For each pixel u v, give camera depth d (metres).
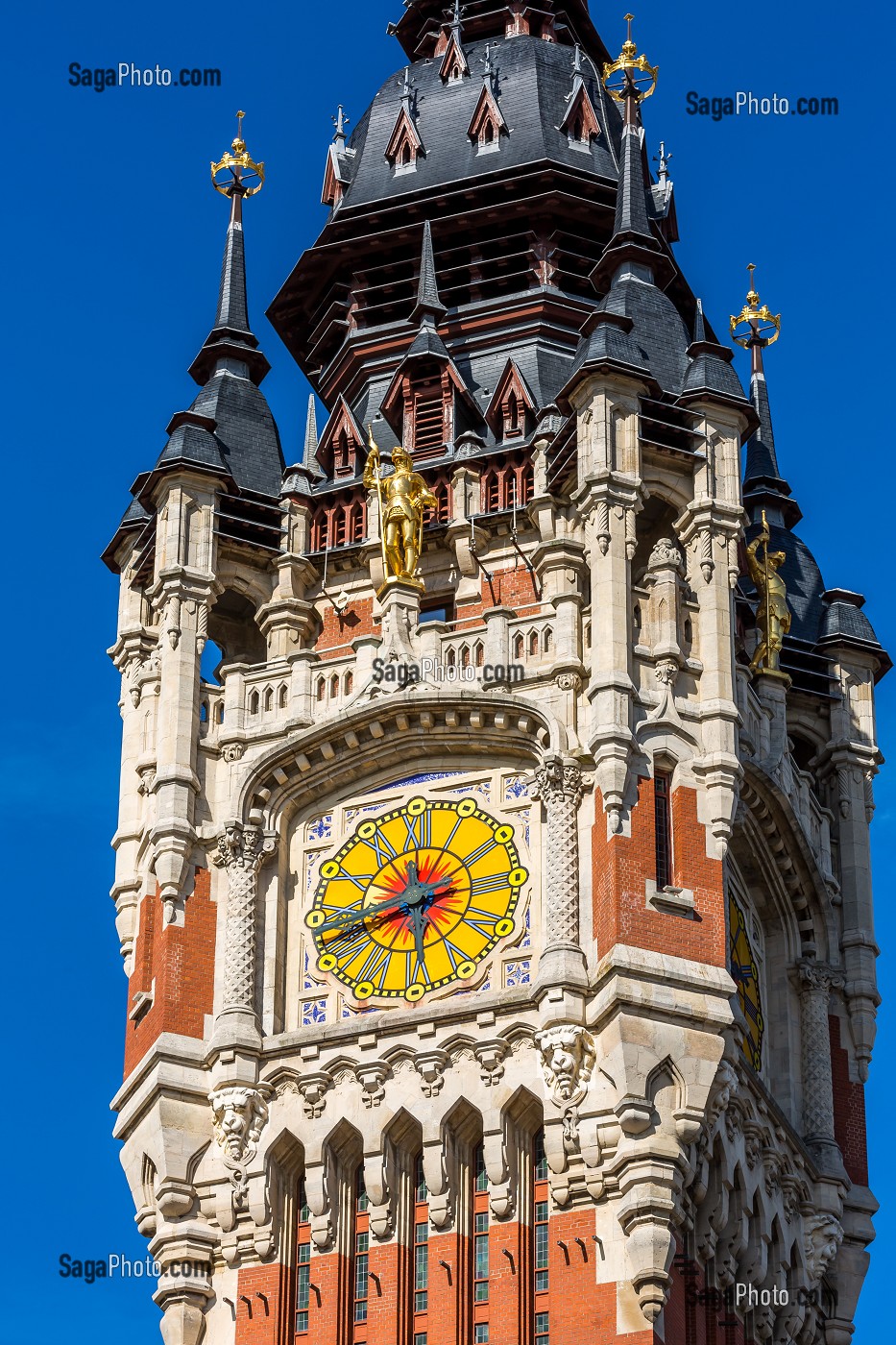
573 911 96.94
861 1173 105.38
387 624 102.44
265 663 104.12
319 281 116.00
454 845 99.94
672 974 95.12
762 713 105.38
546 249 112.88
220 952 100.06
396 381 109.81
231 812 101.19
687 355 105.50
